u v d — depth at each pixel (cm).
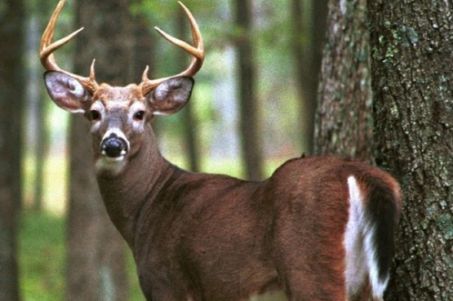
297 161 1036
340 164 1006
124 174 1211
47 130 5391
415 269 1073
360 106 1337
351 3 1335
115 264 2092
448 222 1055
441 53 1054
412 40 1063
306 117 2738
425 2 1055
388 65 1081
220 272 1078
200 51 1238
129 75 1978
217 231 1084
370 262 980
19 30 2484
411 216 1072
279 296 1034
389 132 1088
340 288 984
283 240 1002
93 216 2080
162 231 1167
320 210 988
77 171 2086
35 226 3975
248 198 1071
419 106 1065
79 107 1241
